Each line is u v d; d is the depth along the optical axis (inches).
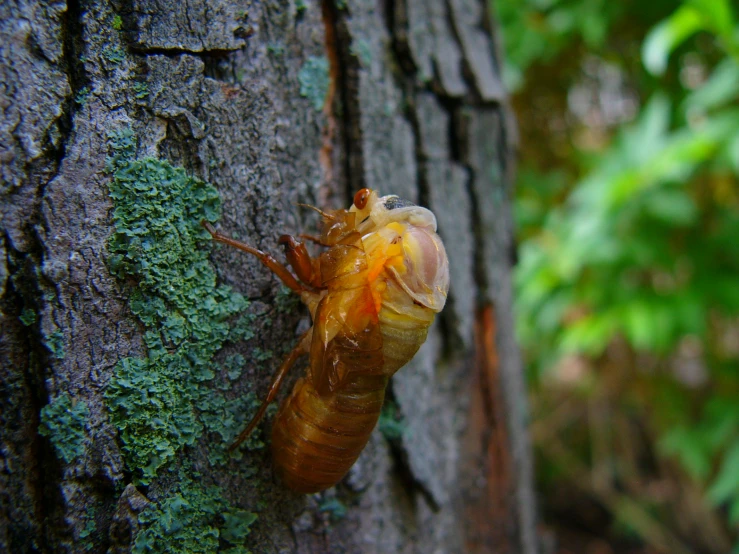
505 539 4.0
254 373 2.8
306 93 2.9
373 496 3.1
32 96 2.3
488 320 3.9
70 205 2.4
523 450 4.2
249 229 2.8
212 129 2.6
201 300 2.6
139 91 2.5
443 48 3.6
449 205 3.6
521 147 7.5
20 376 2.3
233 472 2.7
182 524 2.6
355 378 2.6
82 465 2.4
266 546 2.8
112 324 2.4
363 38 3.1
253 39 2.7
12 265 2.3
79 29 2.4
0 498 2.3
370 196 2.8
